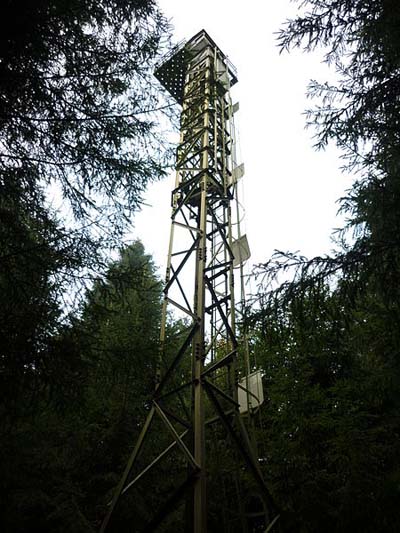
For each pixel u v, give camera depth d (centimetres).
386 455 756
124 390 917
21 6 438
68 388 457
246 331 496
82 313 494
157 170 544
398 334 618
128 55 527
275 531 580
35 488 772
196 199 880
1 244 463
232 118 1072
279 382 876
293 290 457
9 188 477
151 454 909
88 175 525
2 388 404
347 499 701
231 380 704
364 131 573
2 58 451
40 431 751
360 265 441
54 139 495
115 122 517
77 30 499
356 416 773
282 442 820
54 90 489
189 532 577
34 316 425
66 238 478
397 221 462
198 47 1259
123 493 541
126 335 902
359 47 581
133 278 529
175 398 988
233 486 889
